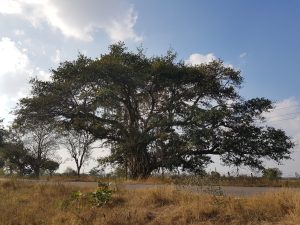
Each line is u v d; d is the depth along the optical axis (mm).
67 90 36344
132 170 38156
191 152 36844
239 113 40406
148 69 38969
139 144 37312
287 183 20234
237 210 10344
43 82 37875
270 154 38750
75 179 29031
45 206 13594
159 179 25000
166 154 37156
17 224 11531
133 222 10930
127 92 39000
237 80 40812
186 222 10352
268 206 10242
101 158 39594
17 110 37375
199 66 40812
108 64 36188
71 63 38125
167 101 40500
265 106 40062
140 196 13633
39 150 61125
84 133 41688
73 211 12211
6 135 61562
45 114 37875
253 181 21484
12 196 16000
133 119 39156
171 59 40219
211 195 12219
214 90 40969
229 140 36875
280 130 38594
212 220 10180
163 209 11852
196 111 37031
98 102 36719
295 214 9273
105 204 12914
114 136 39500
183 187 14164
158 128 37656
